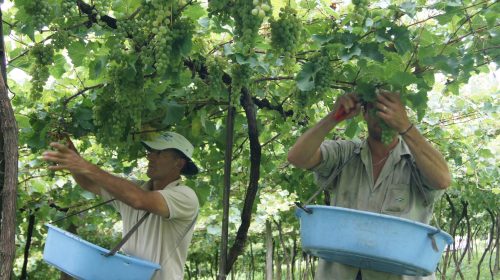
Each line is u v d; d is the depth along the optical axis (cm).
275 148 629
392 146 354
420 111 329
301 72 331
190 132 464
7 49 420
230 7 296
